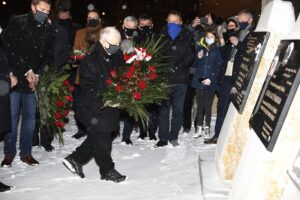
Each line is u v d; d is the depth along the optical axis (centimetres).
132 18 589
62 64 535
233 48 598
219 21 703
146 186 440
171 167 505
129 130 623
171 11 583
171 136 606
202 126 671
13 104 500
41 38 500
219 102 611
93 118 434
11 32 493
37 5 491
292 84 258
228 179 411
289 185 247
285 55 294
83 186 442
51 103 537
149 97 446
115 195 416
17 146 612
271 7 382
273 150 272
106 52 434
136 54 444
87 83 432
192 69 649
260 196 278
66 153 576
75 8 1684
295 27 299
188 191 425
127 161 534
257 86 379
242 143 385
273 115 278
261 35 389
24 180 464
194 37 618
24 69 497
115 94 426
